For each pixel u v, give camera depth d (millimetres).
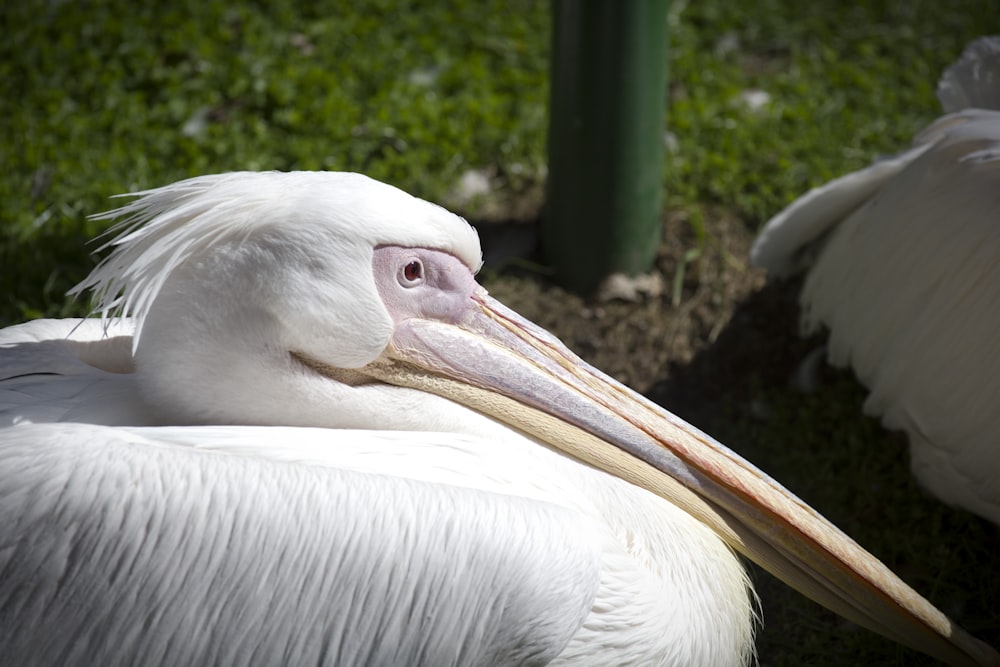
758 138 6113
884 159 4836
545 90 6426
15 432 2824
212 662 2752
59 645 2705
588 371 3553
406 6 7117
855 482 4531
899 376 4355
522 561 2869
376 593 2803
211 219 3084
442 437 3240
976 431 4031
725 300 5410
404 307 3377
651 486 3488
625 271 5465
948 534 4258
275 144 5949
